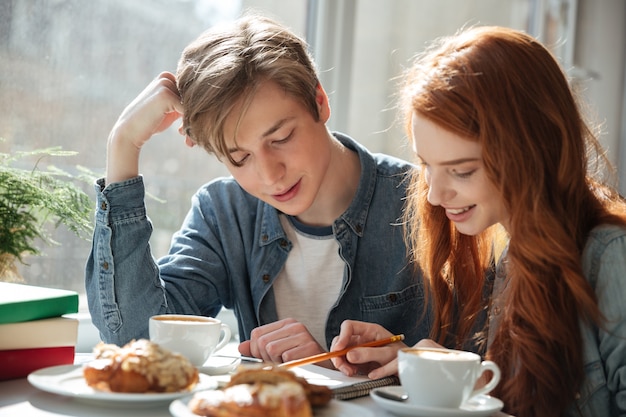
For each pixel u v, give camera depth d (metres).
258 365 1.07
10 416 0.82
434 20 2.31
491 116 1.05
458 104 1.05
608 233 1.08
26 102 1.64
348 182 1.52
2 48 1.60
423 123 1.07
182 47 1.88
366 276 1.49
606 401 1.06
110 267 1.33
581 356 1.07
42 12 1.64
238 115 1.24
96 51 1.73
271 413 0.74
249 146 1.26
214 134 1.26
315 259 1.49
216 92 1.24
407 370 0.91
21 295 1.06
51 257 1.67
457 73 1.07
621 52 2.76
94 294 1.36
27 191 1.50
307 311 1.49
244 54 1.27
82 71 1.72
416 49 2.28
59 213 1.56
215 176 1.98
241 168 1.30
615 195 1.21
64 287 1.71
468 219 1.12
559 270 1.08
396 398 0.94
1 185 1.48
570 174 1.10
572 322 1.07
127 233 1.33
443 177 1.08
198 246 1.50
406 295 1.49
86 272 1.38
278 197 1.31
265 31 1.33
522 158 1.07
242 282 1.52
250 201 1.56
